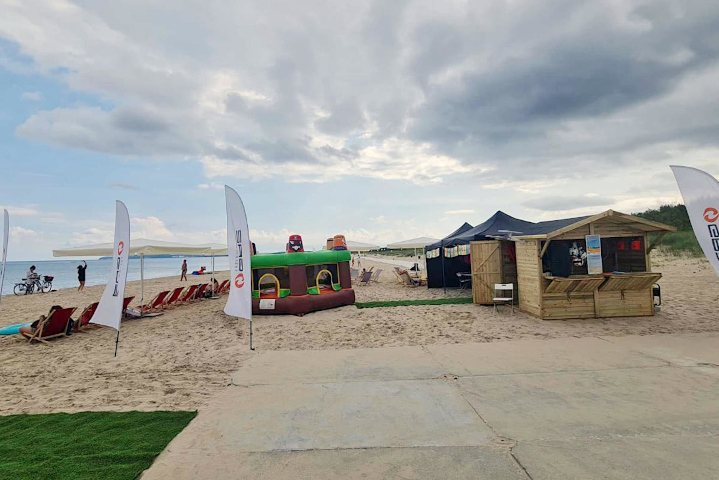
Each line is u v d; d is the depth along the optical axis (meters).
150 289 22.09
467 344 6.93
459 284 16.94
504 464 2.97
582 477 2.76
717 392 4.27
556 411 3.92
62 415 4.25
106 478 2.92
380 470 2.95
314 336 8.29
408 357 6.20
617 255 9.89
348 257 12.85
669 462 2.92
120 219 7.41
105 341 8.56
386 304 12.41
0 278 8.62
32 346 8.27
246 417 4.05
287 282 11.73
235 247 7.61
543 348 6.41
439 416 3.91
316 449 3.32
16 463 3.17
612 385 4.59
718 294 11.57
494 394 4.46
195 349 7.51
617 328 7.90
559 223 10.07
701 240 6.74
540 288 9.12
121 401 4.71
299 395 4.67
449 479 2.80
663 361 5.46
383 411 4.09
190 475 2.96
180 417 4.11
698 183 6.78
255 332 8.92
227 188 7.61
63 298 18.22
